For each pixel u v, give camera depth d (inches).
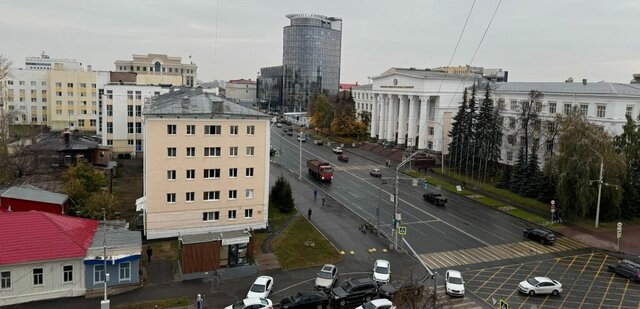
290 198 2711.6
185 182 2218.3
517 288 1806.1
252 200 2358.5
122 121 4121.6
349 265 2001.7
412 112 5073.8
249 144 2315.5
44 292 1621.6
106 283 1542.8
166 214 2206.0
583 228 2581.2
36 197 2140.7
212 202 2282.2
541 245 2315.5
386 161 4375.0
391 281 1825.8
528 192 3164.4
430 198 3070.9
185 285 1749.5
